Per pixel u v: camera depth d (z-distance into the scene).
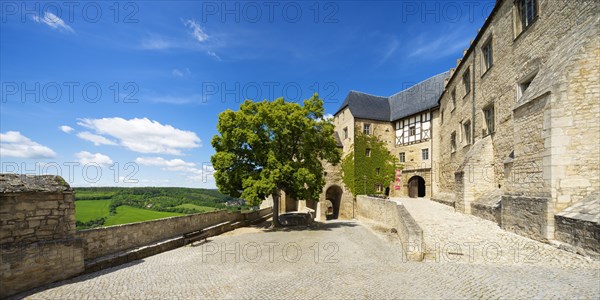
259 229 18.00
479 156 15.23
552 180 8.17
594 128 7.98
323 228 18.14
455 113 21.19
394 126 33.44
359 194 31.05
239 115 17.50
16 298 6.17
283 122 17.55
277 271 8.05
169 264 8.99
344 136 34.03
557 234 7.89
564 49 9.13
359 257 9.48
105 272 8.09
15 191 6.60
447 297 5.42
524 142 9.58
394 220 15.61
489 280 6.02
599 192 7.61
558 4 9.84
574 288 5.18
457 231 11.06
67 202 7.66
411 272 7.10
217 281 7.20
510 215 10.19
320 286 6.61
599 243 6.41
